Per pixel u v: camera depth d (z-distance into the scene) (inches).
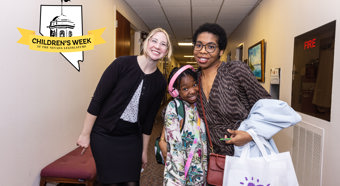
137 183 61.2
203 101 46.8
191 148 44.6
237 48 248.2
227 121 44.7
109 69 53.4
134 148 59.7
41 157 80.8
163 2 176.9
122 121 55.8
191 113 46.1
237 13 197.9
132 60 53.2
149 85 55.1
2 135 63.9
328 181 74.0
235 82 44.4
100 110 56.2
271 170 41.4
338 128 69.4
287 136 108.6
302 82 94.7
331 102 73.5
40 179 80.4
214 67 47.3
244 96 45.3
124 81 53.1
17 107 68.9
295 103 101.6
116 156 57.1
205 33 46.2
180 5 183.2
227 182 41.5
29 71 73.4
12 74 66.6
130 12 190.5
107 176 56.7
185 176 43.1
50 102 84.9
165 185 42.7
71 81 98.9
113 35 150.9
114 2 151.7
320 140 78.7
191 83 46.2
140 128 60.1
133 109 55.8
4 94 64.0
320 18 82.5
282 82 119.4
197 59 47.4
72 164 83.2
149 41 51.1
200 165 44.7
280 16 122.9
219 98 43.9
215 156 43.5
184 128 44.9
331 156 72.7
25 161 73.1
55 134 88.7
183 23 242.2
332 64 73.4
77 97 104.7
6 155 65.5
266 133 41.9
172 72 47.9
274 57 132.2
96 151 56.6
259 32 164.7
